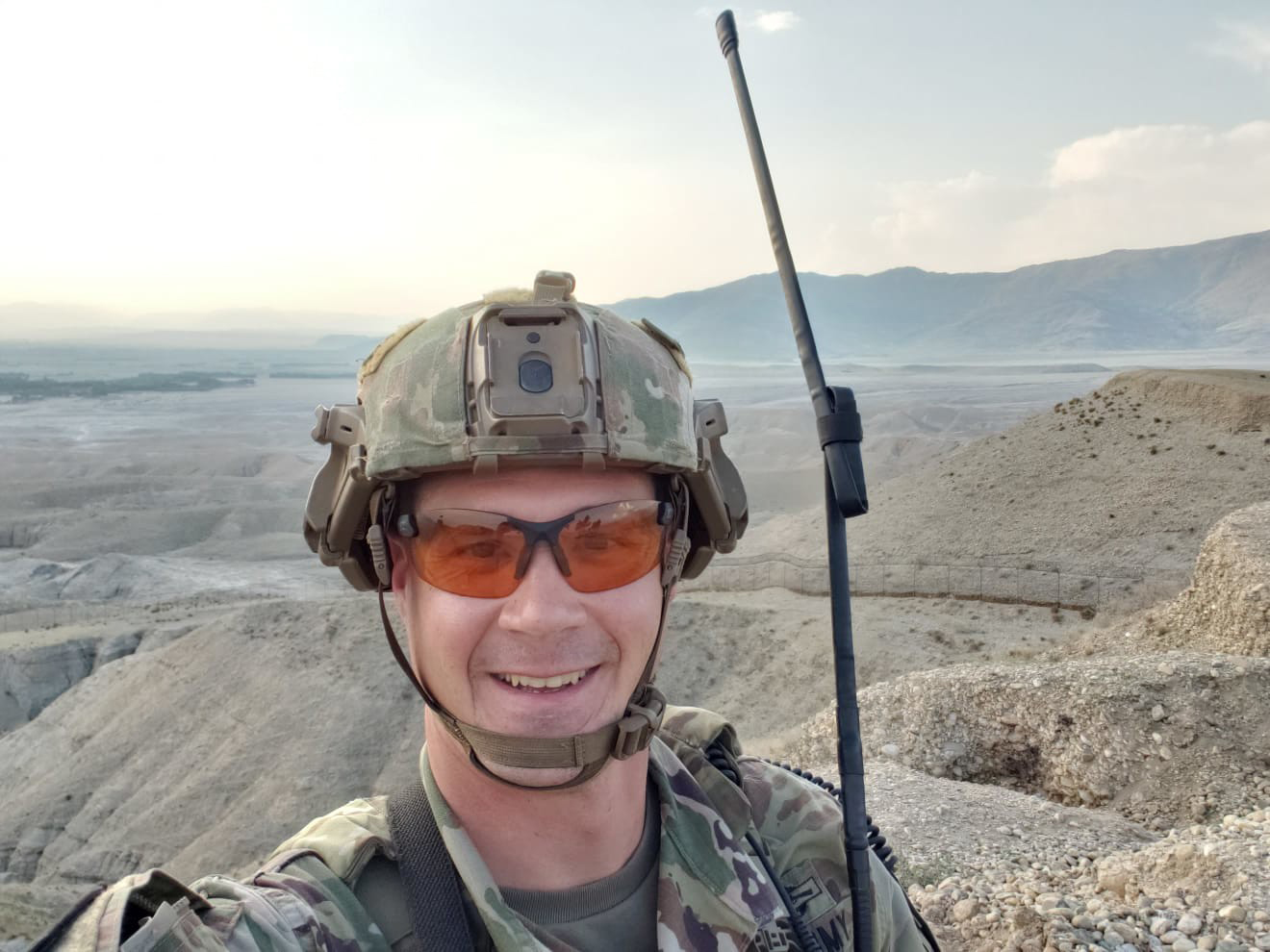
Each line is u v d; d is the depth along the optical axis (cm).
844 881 173
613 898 150
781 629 3572
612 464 139
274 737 4250
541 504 134
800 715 3044
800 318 160
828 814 182
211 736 4469
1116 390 4806
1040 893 679
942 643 3073
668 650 3722
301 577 8912
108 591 8481
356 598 4909
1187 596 1756
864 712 1465
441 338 139
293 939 122
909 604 3500
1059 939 591
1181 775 1089
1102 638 1883
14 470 16388
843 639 157
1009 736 1276
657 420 140
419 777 152
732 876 158
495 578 132
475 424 130
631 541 139
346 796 3881
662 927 148
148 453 18412
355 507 147
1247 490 3584
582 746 136
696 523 169
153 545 10950
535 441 129
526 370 132
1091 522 3750
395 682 4319
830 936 165
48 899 2009
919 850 877
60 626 6700
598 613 137
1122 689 1202
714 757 183
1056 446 4494
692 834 160
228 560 9888
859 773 156
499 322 135
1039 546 3662
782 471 11800
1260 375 4528
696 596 4147
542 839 145
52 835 4397
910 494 4612
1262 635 1510
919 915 200
